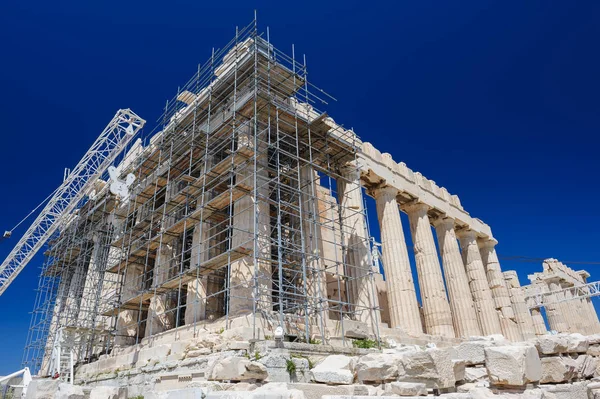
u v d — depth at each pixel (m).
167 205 23.31
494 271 36.84
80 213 34.62
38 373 30.27
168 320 23.72
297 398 7.71
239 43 23.34
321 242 21.27
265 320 15.81
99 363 21.80
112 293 28.67
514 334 34.50
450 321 26.94
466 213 35.44
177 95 25.77
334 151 23.91
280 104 20.67
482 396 7.96
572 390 8.80
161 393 9.95
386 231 26.50
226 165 19.75
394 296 24.88
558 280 48.47
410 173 30.38
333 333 17.97
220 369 11.88
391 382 9.66
